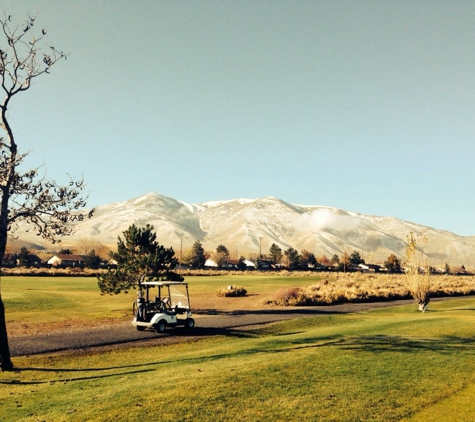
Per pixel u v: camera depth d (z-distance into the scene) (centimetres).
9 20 1634
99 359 1719
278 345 1841
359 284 6425
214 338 2208
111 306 3716
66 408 1045
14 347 1941
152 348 1942
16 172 1599
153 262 3162
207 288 5728
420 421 957
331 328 2384
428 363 1446
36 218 1662
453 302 4306
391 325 2400
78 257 14325
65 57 1709
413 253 3544
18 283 5844
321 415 976
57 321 2823
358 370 1343
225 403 1039
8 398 1170
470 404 1058
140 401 1061
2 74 1616
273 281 7444
